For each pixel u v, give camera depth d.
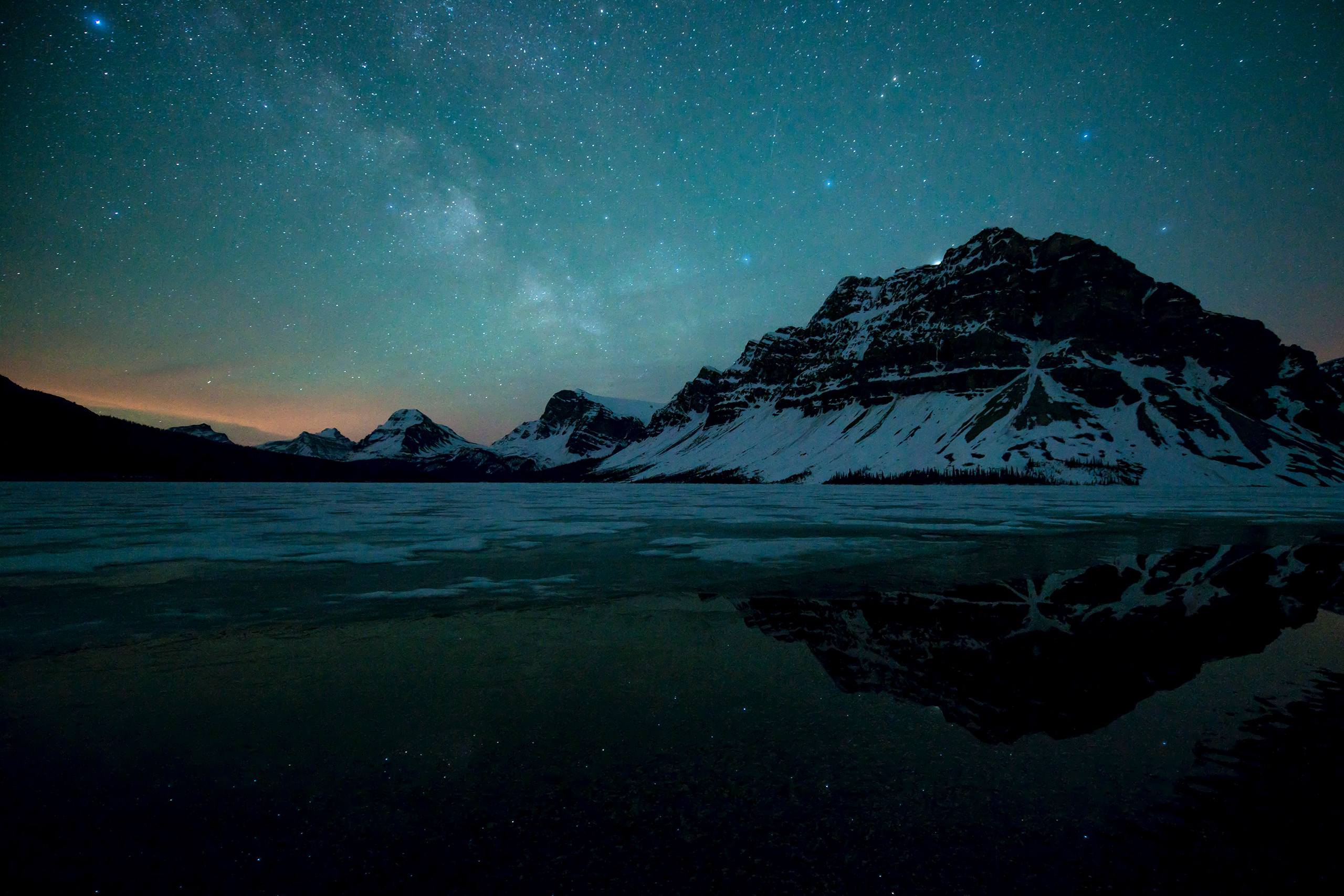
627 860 3.07
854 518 30.39
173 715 5.12
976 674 6.13
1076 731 4.69
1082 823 3.36
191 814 3.55
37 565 14.24
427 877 2.95
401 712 5.16
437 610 9.38
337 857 3.13
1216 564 14.32
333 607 9.63
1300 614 8.99
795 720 4.95
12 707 5.32
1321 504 46.31
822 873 2.93
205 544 18.75
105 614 9.16
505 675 6.17
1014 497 60.50
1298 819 3.39
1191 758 4.19
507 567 13.91
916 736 4.61
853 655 6.90
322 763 4.20
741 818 3.46
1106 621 8.59
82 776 4.02
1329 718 4.93
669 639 7.62
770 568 13.72
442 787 3.85
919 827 3.34
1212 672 6.16
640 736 4.63
